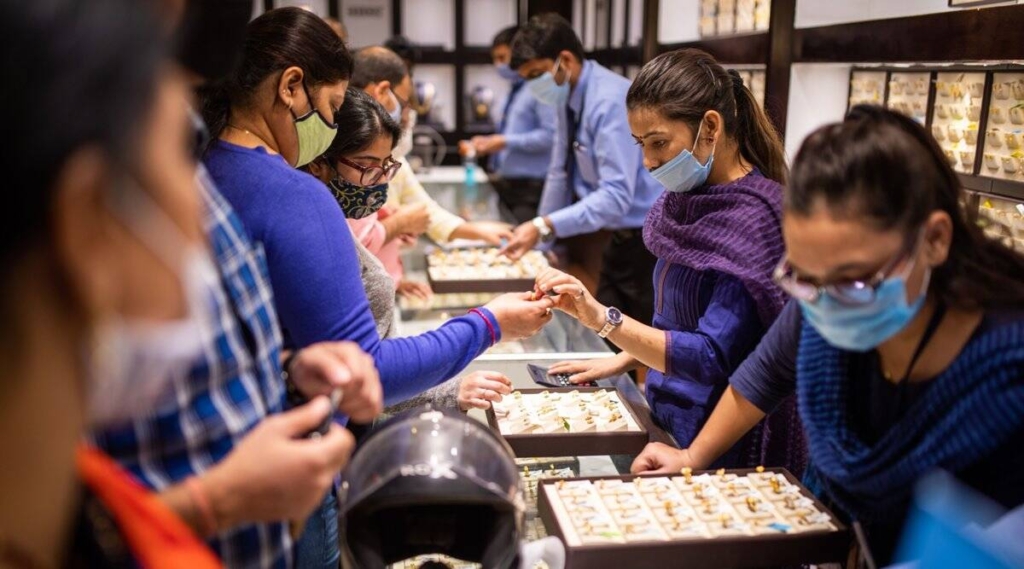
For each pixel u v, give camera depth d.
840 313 0.96
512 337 1.57
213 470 0.81
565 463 1.62
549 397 1.82
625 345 1.68
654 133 1.62
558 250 4.56
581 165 3.59
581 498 1.35
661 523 1.27
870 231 0.90
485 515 0.94
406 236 3.04
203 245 0.64
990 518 0.87
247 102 1.28
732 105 1.63
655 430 1.74
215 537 0.86
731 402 1.44
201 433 0.84
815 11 2.37
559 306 1.69
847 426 1.12
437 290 2.79
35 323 0.49
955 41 1.70
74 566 0.63
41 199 0.46
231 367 0.89
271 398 0.98
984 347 0.94
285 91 1.28
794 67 2.46
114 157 0.47
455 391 1.75
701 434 1.50
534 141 5.12
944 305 0.99
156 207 0.50
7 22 0.44
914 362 1.03
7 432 0.51
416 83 6.96
